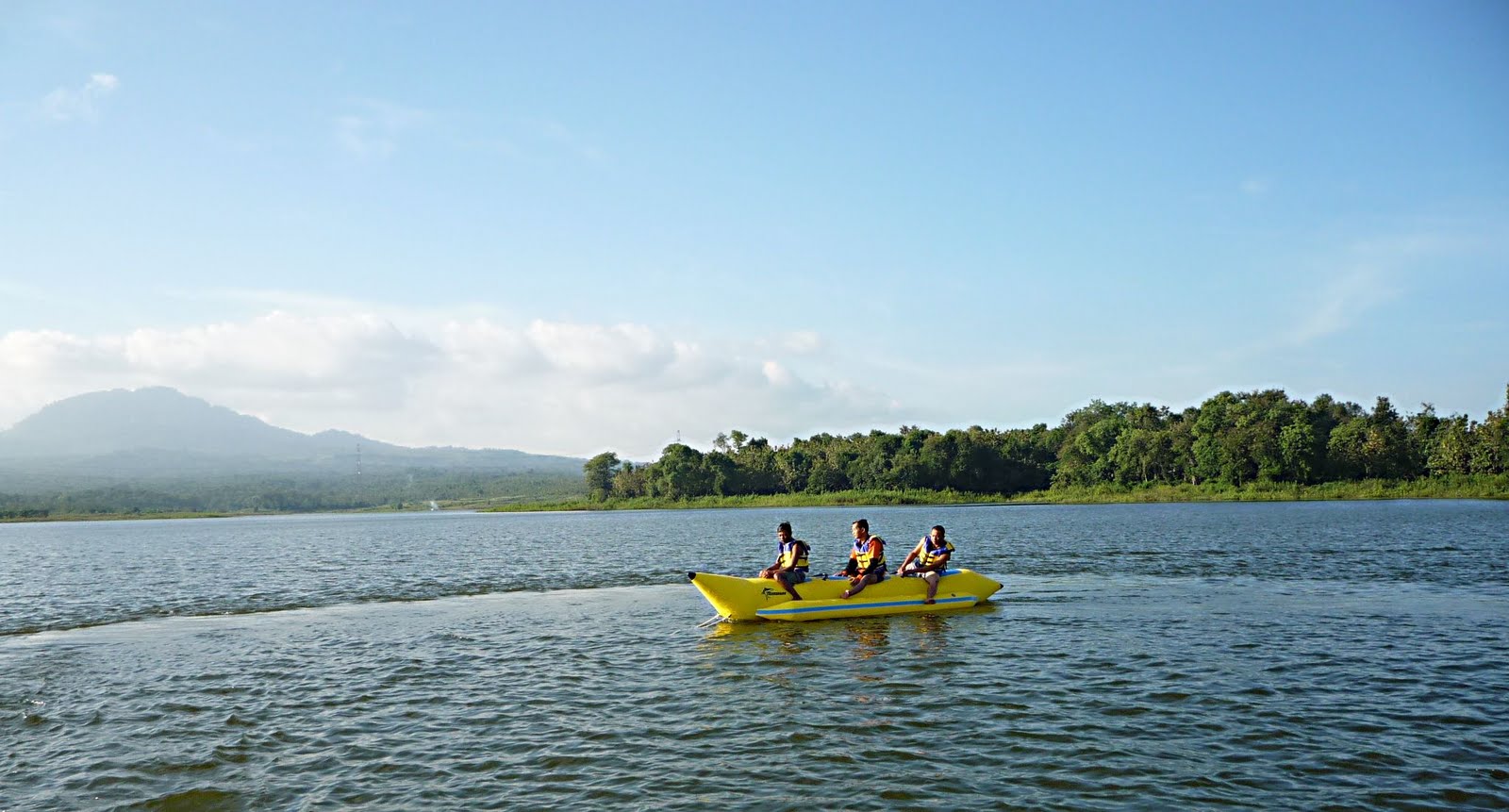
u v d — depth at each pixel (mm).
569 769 10539
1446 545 35938
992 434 131625
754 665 15828
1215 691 13461
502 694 14031
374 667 16234
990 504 110312
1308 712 12336
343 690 14477
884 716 12469
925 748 11047
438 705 13422
